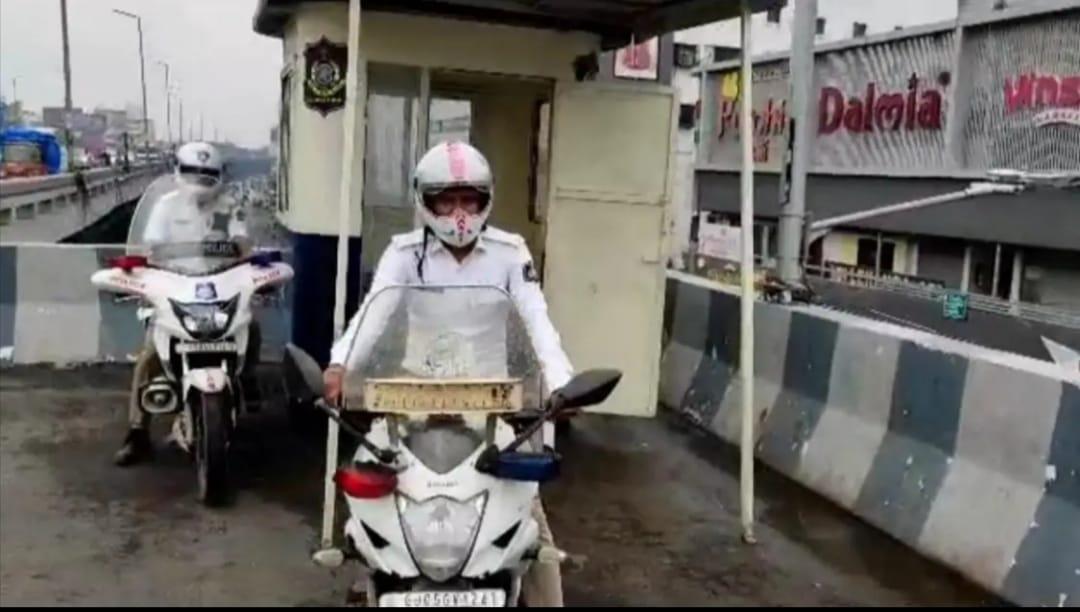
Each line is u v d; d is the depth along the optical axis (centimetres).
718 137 2812
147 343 666
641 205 799
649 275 802
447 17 757
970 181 1931
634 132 794
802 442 689
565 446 756
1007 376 536
